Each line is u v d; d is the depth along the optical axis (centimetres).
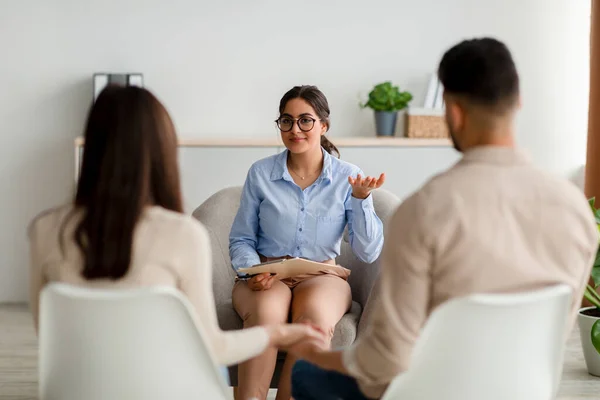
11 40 520
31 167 528
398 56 532
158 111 194
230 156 499
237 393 298
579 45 538
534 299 177
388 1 529
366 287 332
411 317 180
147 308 184
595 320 398
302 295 303
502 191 182
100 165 190
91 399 192
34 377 394
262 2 526
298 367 223
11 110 524
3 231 532
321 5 528
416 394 190
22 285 537
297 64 530
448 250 179
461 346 184
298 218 319
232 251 320
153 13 523
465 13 533
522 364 189
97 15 522
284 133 318
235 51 527
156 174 194
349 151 503
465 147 192
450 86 189
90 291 181
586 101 542
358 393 209
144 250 190
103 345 187
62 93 525
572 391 380
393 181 506
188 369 191
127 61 525
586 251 189
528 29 536
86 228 188
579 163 545
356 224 313
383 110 511
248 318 297
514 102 187
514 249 181
